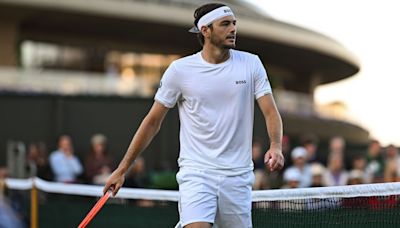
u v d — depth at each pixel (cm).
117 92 4041
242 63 726
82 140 2970
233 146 725
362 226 895
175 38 5669
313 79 7788
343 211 906
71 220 1361
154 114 750
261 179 1888
